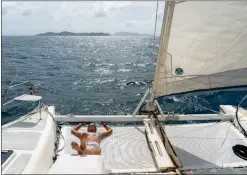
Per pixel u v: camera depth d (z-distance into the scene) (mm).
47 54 41156
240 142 4645
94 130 4730
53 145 4152
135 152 4289
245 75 4051
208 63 4027
